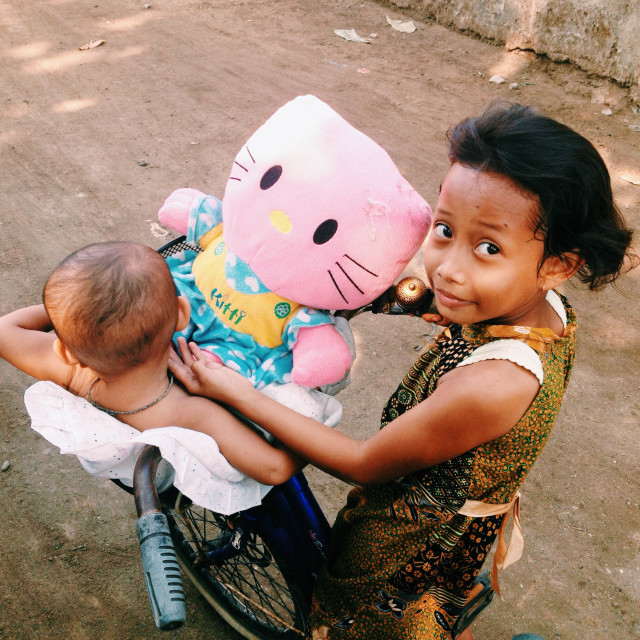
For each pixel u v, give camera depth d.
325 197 1.17
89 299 1.03
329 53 5.18
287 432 1.17
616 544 2.19
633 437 2.53
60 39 5.24
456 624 1.61
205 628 1.93
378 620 1.42
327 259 1.18
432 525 1.25
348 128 1.23
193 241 1.38
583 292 3.18
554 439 2.52
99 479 2.25
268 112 4.34
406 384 1.27
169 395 1.21
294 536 1.48
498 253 0.94
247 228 1.23
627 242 0.97
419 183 3.72
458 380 1.05
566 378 1.23
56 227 3.31
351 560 1.36
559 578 2.10
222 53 5.11
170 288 1.10
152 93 4.52
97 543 2.08
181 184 3.64
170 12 5.80
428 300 1.21
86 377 1.25
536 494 2.33
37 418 1.14
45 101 4.39
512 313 1.06
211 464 1.16
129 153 3.88
